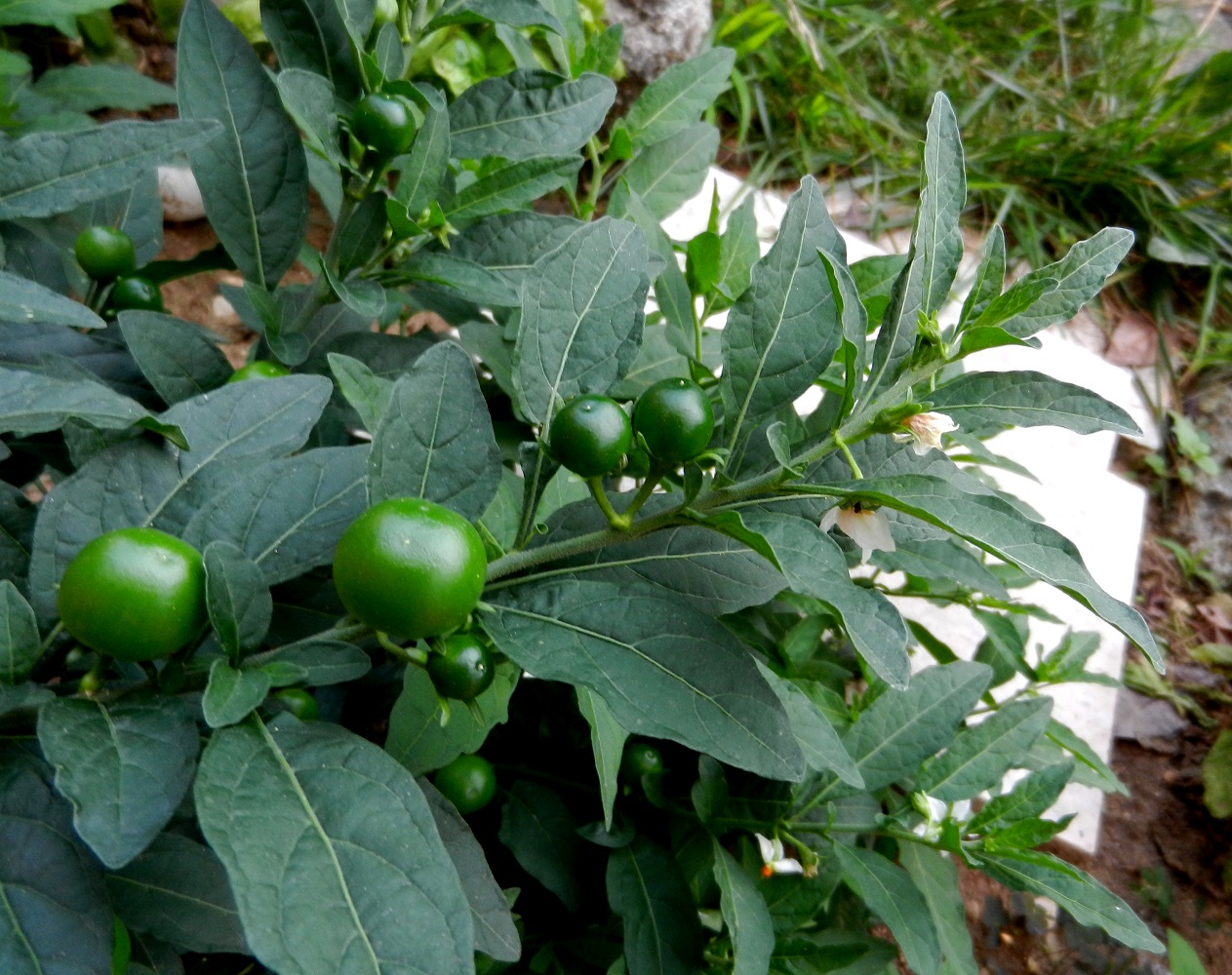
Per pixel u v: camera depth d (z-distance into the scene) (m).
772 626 0.30
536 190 0.23
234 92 0.23
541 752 0.26
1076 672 0.31
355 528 0.13
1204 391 0.60
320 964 0.12
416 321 0.47
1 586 0.14
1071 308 0.15
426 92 0.21
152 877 0.17
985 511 0.13
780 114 0.63
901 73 0.69
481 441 0.15
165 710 0.14
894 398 0.15
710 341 0.29
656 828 0.25
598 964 0.24
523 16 0.23
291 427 0.18
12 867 0.14
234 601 0.14
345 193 0.23
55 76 0.41
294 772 0.13
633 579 0.16
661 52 0.52
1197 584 0.56
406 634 0.13
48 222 0.27
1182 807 0.48
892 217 0.62
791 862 0.32
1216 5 0.77
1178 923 0.44
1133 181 0.64
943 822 0.23
